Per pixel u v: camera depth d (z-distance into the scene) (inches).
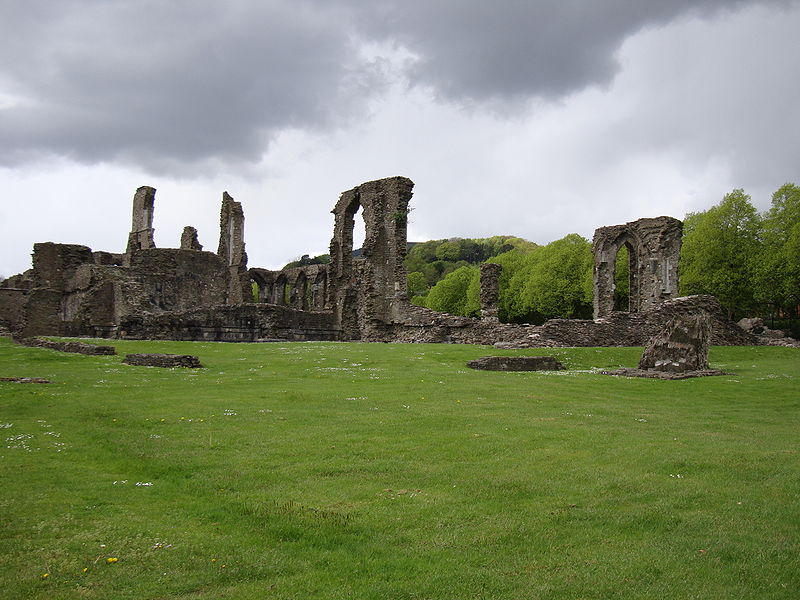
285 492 382.3
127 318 1685.5
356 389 790.5
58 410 639.1
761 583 256.5
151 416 606.5
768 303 2655.0
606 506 350.0
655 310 1637.6
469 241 7411.4
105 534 318.7
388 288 2036.2
